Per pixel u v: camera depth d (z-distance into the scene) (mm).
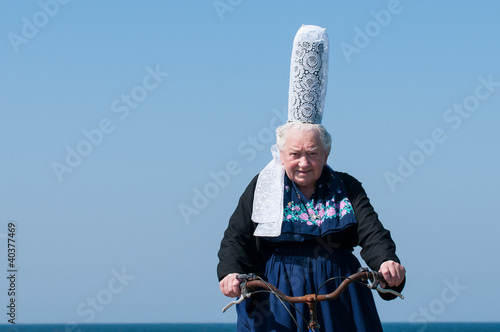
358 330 4324
